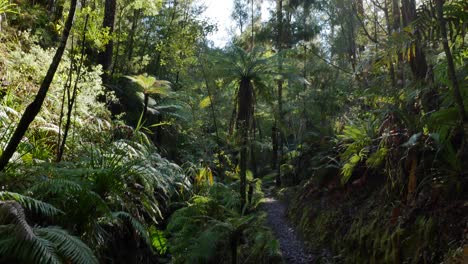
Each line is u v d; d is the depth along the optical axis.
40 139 4.75
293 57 12.51
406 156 4.61
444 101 4.17
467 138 3.83
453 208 3.70
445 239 3.51
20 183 3.38
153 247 6.81
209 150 10.68
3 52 5.46
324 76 12.89
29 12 7.16
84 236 3.63
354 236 5.44
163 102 11.97
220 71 8.08
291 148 17.38
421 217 4.04
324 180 8.60
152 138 11.52
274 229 8.61
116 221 3.96
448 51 3.59
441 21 3.65
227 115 11.77
